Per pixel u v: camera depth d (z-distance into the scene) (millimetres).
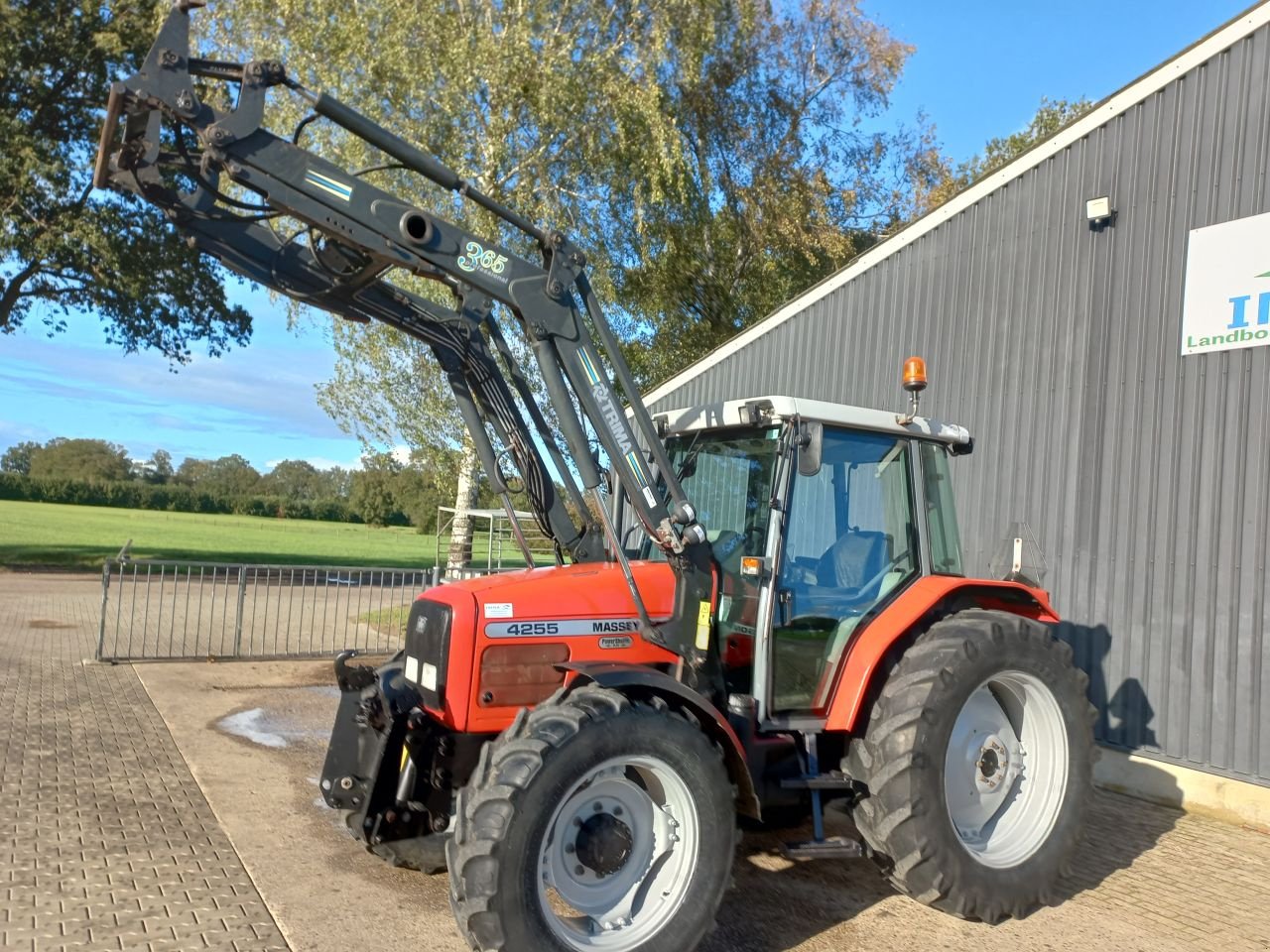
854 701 4223
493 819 3189
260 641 11242
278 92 13930
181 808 5156
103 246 19125
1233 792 5820
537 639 3934
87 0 18750
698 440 4777
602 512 4047
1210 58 6246
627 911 3531
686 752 3527
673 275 19047
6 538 28500
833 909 4293
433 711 3965
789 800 4270
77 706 7410
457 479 15867
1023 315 7340
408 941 3688
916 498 4711
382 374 14969
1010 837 4465
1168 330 6363
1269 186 5867
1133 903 4527
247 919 3789
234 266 4148
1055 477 6996
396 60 13297
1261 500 5801
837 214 21703
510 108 14055
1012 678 4465
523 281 4004
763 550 4238
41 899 3844
